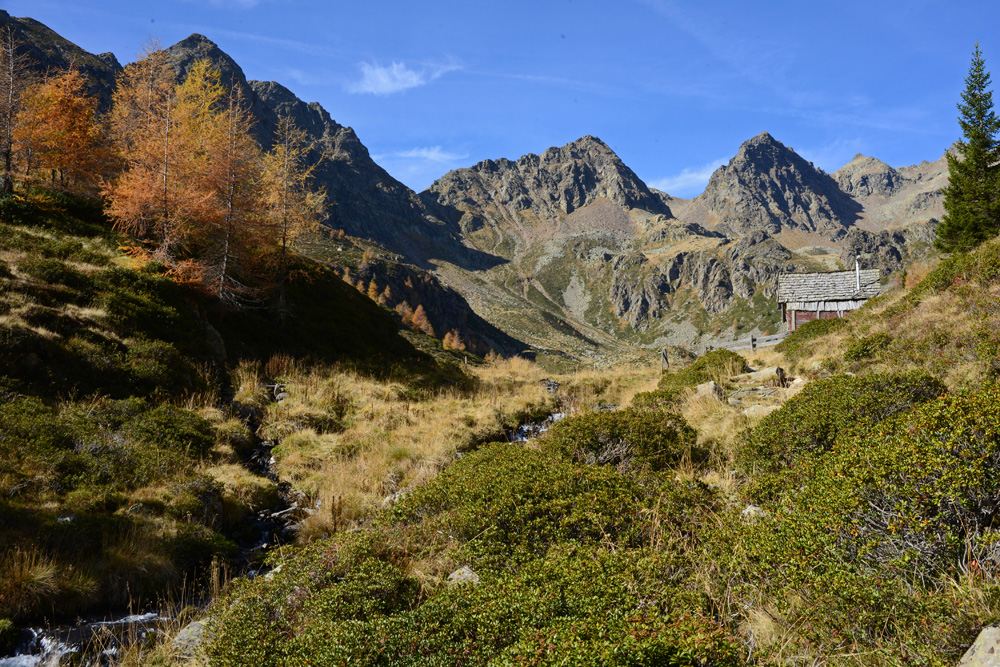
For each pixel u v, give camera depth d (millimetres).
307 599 4719
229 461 11211
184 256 20219
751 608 3793
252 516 9555
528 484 6047
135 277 16688
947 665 2736
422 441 12469
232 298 19656
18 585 5691
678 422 8883
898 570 3658
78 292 14570
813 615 3418
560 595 3752
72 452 8820
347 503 9039
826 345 16891
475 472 7133
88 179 24234
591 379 21078
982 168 31656
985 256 12836
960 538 3637
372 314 28562
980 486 3678
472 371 27641
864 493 4105
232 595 5117
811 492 4762
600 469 6586
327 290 27000
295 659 3662
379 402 16094
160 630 5633
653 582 3908
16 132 21531
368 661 3455
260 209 20984
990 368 8320
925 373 7445
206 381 14594
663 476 7207
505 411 15562
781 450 7086
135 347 13641
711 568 4301
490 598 3922
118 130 25438
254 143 20391
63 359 11758
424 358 26828
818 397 7691
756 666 3170
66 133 22906
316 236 23406
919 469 3900
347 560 5258
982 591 3119
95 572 6312
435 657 3414
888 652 2990
